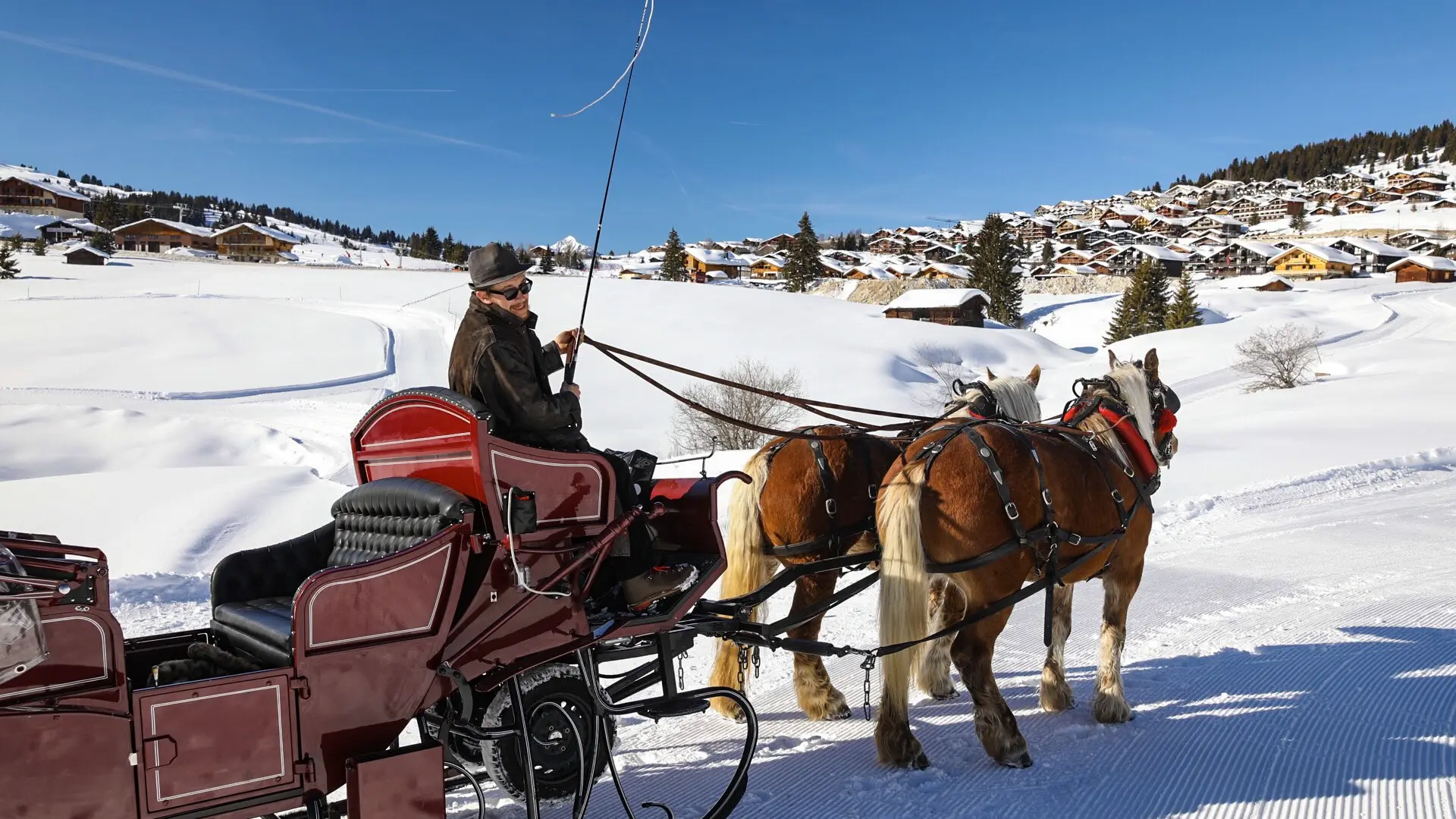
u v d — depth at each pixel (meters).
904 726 5.20
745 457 19.72
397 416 4.61
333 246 195.50
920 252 156.25
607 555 4.63
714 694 4.66
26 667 2.98
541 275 79.62
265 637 3.87
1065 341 82.19
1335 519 13.29
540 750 4.27
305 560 4.80
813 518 5.90
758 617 6.21
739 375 42.56
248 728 3.40
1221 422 27.06
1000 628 5.39
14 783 2.98
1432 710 6.01
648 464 4.97
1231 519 13.57
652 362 5.34
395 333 54.50
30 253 99.38
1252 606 8.67
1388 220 156.12
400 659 3.73
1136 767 5.25
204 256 123.44
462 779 4.57
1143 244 134.25
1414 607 8.52
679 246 117.62
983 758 5.39
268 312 58.28
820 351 54.78
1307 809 4.70
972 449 5.26
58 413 30.55
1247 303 85.06
